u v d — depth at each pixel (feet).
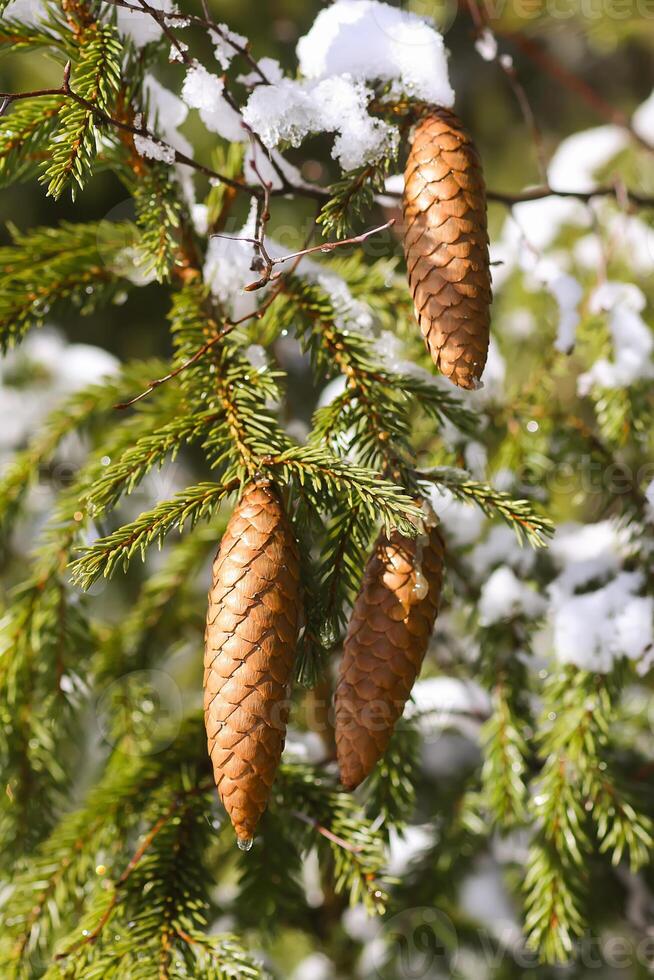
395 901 4.32
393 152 3.67
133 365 4.50
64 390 6.16
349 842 3.94
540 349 4.57
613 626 4.12
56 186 3.53
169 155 3.70
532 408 4.31
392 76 3.71
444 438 4.15
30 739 4.23
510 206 4.27
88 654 4.33
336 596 3.61
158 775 4.08
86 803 4.09
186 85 3.71
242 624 3.42
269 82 3.75
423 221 3.56
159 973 3.73
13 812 4.20
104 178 7.45
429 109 3.68
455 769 4.54
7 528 4.62
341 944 4.58
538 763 4.30
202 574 5.36
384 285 4.08
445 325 3.52
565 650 4.12
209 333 3.85
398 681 3.51
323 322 3.86
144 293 7.65
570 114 8.61
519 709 4.21
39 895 3.98
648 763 4.33
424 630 3.53
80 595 4.28
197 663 5.84
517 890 4.50
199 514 3.54
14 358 6.18
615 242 4.49
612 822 4.26
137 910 3.84
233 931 4.32
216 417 3.68
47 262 4.09
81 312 4.15
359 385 3.77
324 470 3.53
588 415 4.92
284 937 4.85
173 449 3.66
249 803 3.39
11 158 3.82
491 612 4.23
